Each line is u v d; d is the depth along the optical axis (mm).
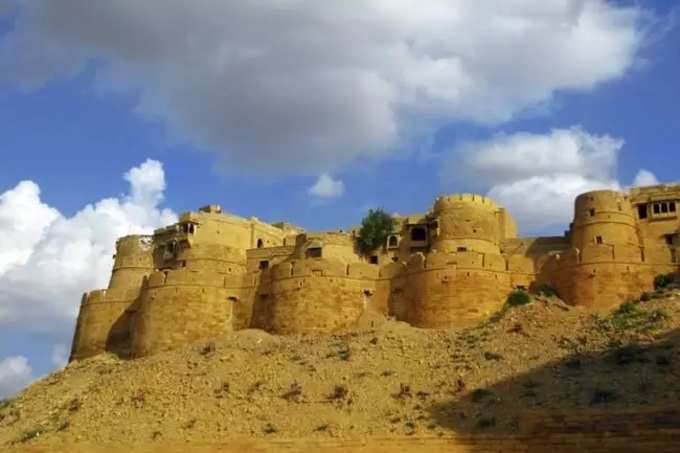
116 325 79375
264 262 80500
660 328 53969
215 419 52781
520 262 68438
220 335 72438
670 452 40781
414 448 45688
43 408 62125
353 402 51625
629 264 64188
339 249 79938
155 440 51469
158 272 75125
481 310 65562
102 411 57688
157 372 61781
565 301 65312
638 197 74750
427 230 81062
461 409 48656
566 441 43438
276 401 53625
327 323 68875
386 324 66688
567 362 51875
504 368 52750
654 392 45875
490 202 80000
